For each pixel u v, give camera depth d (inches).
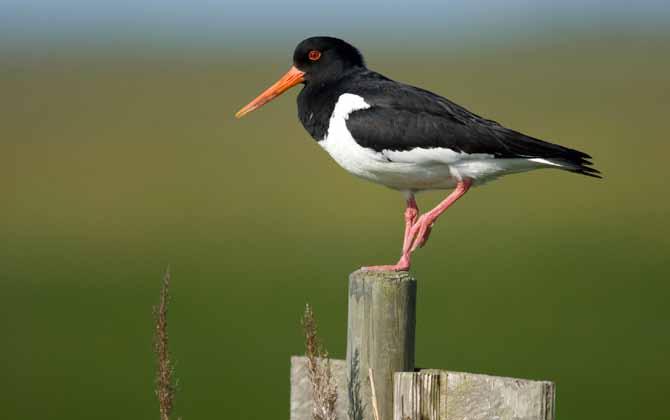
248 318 732.7
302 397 284.8
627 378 613.9
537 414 247.1
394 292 271.4
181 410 583.2
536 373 622.8
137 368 660.1
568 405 581.0
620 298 772.0
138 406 597.9
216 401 595.8
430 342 676.7
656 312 737.0
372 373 272.2
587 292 789.9
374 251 908.0
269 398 599.5
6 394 616.7
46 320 751.7
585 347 669.9
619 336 686.5
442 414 255.4
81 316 763.4
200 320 730.8
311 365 255.9
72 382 634.2
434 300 771.4
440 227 992.9
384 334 271.9
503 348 665.0
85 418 577.0
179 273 858.1
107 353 687.1
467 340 681.0
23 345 700.7
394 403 261.4
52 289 831.7
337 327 700.7
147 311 773.9
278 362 655.1
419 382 256.5
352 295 275.3
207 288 813.2
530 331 697.0
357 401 273.4
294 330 709.3
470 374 254.2
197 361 652.1
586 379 617.3
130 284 839.1
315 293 789.2
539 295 784.9
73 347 697.0
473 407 252.5
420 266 864.3
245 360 656.4
